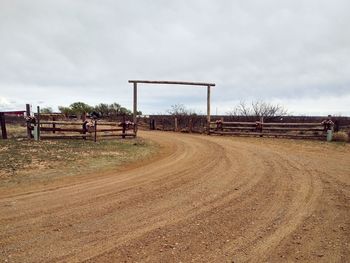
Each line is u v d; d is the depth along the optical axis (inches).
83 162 439.2
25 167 393.7
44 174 360.8
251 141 740.0
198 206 243.9
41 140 681.0
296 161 446.6
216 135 946.7
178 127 1206.3
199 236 187.8
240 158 475.8
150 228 199.9
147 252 167.2
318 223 207.8
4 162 419.2
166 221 212.1
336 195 271.7
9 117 1190.9
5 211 231.3
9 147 559.5
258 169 388.5
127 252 167.0
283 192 282.2
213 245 175.8
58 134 753.6
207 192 284.4
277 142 711.7
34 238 183.8
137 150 575.2
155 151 576.7
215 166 412.5
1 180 330.3
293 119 1073.5
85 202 253.4
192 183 319.0
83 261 157.2
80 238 184.1
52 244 175.9
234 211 232.1
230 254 165.2
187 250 169.6
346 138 724.0
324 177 341.4
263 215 223.5
